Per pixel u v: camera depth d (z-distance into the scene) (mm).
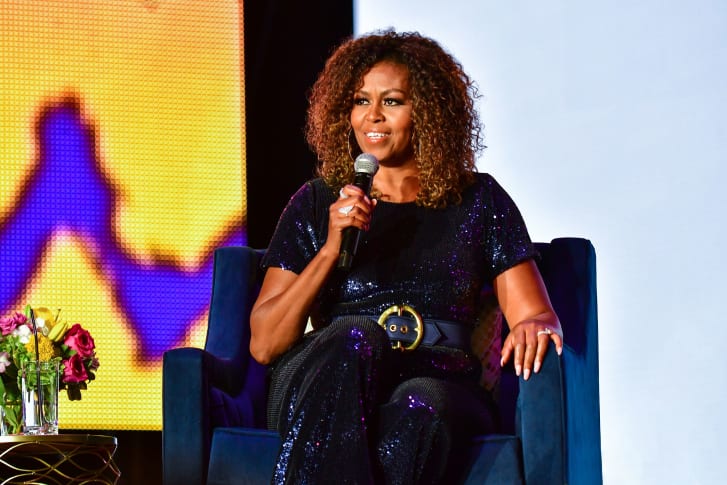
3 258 14422
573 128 13062
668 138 12219
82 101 14695
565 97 13164
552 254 10117
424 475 7609
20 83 14609
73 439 9219
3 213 14469
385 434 7566
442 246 8984
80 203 14609
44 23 14656
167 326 14641
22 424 9773
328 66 9867
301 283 8586
